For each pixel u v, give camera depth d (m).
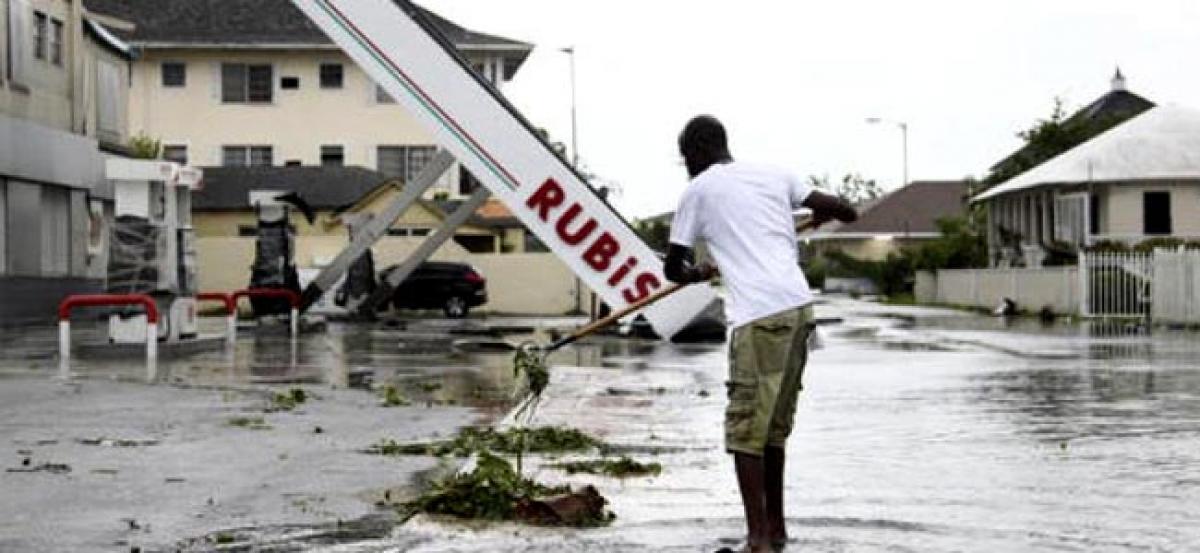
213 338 23.08
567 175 18.91
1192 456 10.41
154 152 49.03
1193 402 14.59
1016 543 7.20
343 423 12.37
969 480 9.25
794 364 7.11
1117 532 7.50
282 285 31.27
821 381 17.36
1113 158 46.06
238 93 56.22
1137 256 38.38
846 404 14.44
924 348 24.62
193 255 23.16
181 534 7.40
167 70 55.94
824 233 93.62
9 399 14.35
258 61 56.16
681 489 8.75
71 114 38.03
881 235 93.00
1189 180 45.25
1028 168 60.69
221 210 49.22
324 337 27.45
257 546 7.11
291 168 51.25
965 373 18.69
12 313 32.78
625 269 18.97
